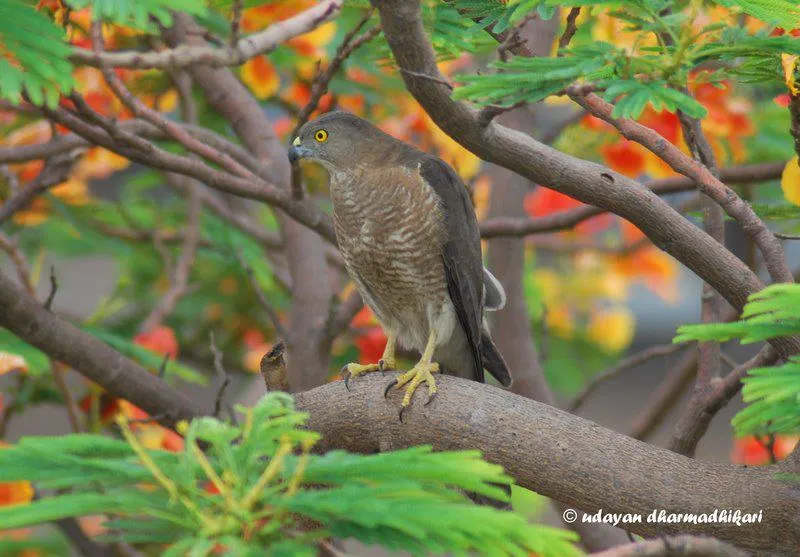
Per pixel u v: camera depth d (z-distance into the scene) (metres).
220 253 13.69
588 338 15.05
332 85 12.04
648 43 7.21
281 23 7.35
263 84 11.23
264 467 4.36
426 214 9.06
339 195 9.33
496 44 8.81
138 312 14.48
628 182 7.07
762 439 9.30
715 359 8.30
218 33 11.16
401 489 4.13
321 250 11.55
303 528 4.95
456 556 3.95
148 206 15.12
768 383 4.55
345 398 7.12
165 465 4.24
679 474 6.29
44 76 5.53
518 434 6.55
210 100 11.53
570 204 12.59
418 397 6.92
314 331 11.10
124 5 5.91
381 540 4.08
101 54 6.80
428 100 6.70
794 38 5.73
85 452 4.41
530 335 11.48
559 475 6.43
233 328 14.73
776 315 4.73
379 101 12.64
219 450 4.25
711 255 7.04
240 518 3.92
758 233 6.82
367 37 8.20
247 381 14.79
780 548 6.16
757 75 6.56
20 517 3.88
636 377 26.41
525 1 5.84
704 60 6.10
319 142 9.26
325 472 4.31
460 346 9.44
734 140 10.45
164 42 10.49
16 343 9.45
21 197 10.02
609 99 5.18
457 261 9.09
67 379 12.43
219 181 8.90
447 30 7.68
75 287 22.09
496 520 4.07
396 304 9.50
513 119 11.00
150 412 9.44
